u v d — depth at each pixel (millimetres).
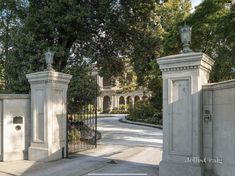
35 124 10641
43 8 14469
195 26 17125
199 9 17188
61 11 14320
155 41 17203
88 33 15914
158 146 13555
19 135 10750
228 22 14617
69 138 13781
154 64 22188
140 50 16812
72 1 14125
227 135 6625
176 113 7891
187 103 7742
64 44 15375
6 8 16766
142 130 21344
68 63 16453
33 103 10742
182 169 7680
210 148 7516
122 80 19500
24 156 10742
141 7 16531
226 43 16188
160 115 28094
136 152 11906
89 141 14594
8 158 10500
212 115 7492
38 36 14727
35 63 14195
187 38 7934
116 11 16062
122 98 58469
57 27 14711
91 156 11094
